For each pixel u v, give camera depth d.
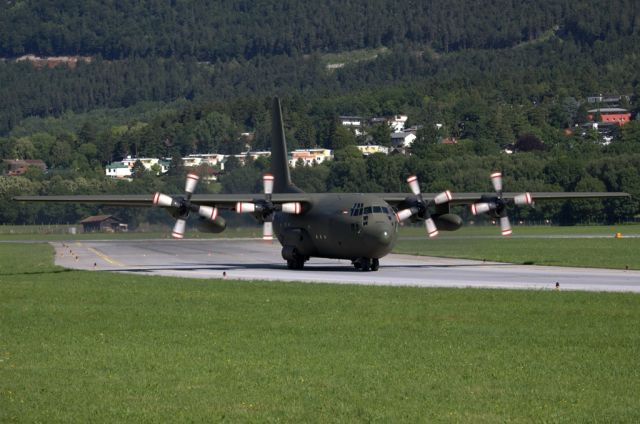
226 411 71.94
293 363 87.88
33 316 118.56
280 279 163.25
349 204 178.50
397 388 78.19
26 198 174.12
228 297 135.12
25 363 88.75
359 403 73.69
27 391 78.06
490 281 155.75
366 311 119.00
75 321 114.06
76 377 82.88
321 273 179.25
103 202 178.00
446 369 84.88
